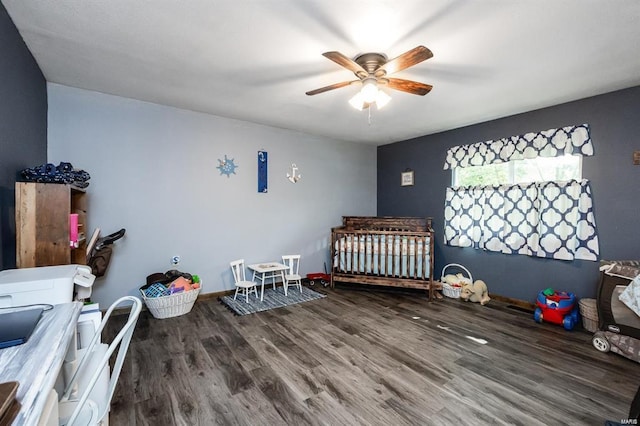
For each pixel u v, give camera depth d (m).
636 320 2.39
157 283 3.30
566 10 1.73
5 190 1.86
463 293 3.89
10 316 1.12
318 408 1.82
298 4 1.72
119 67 2.54
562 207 3.28
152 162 3.47
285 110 3.64
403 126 4.32
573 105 3.23
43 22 1.91
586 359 2.42
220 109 3.63
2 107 1.80
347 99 3.24
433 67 2.47
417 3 1.70
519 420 1.73
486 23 1.87
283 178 4.57
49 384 0.73
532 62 2.37
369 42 2.10
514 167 3.77
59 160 2.96
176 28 1.97
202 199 3.82
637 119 2.83
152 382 2.07
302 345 2.63
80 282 1.58
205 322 3.12
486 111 3.59
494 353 2.51
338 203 5.26
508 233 3.74
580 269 3.19
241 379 2.11
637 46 2.12
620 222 2.94
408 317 3.32
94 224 3.16
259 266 4.13
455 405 1.86
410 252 4.07
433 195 4.74
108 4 1.73
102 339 2.70
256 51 2.25
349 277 4.38
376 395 1.95
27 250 1.86
